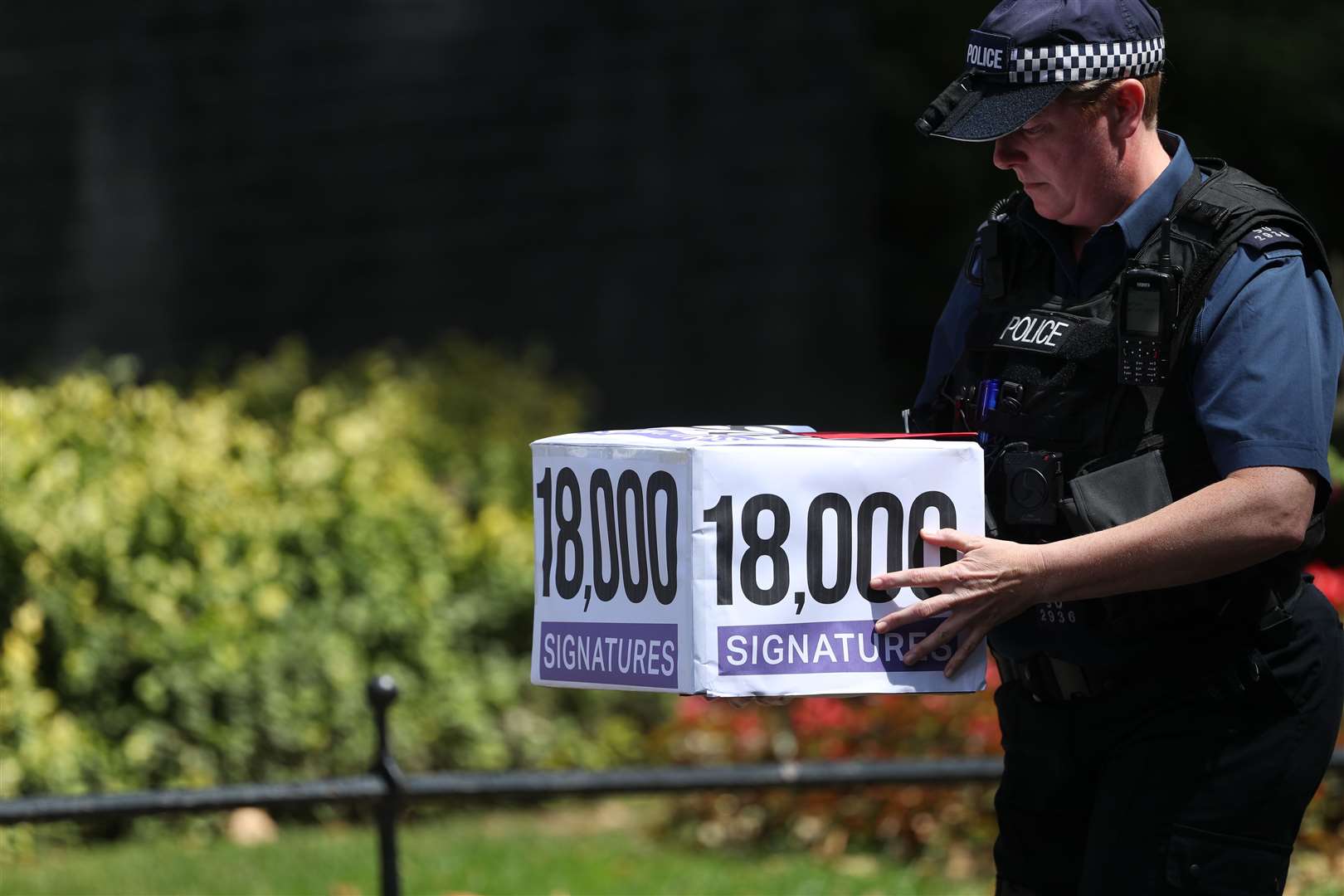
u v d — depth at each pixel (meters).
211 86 41.53
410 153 44.28
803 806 24.31
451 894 21.28
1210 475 9.87
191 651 25.64
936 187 55.00
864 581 10.02
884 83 52.94
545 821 27.70
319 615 27.30
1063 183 10.18
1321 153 56.41
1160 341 9.66
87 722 25.19
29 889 22.05
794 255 51.22
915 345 56.16
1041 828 11.09
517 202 46.00
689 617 9.80
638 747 29.16
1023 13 10.03
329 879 22.47
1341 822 20.98
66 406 28.41
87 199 39.88
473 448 35.28
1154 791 10.05
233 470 27.86
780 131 50.88
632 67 47.97
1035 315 10.36
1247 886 9.91
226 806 15.33
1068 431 10.10
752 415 50.12
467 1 45.19
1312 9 56.84
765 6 50.59
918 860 23.27
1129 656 10.20
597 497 10.48
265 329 42.16
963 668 10.05
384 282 43.88
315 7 42.97
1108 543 9.52
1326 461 9.51
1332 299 9.93
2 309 38.88
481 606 29.02
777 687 9.90
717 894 21.59
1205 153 53.88
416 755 27.66
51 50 39.44
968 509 10.14
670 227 48.72
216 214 41.56
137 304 40.41
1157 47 10.14
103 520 25.61
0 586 25.00
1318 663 10.10
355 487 28.69
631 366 47.75
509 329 45.78
